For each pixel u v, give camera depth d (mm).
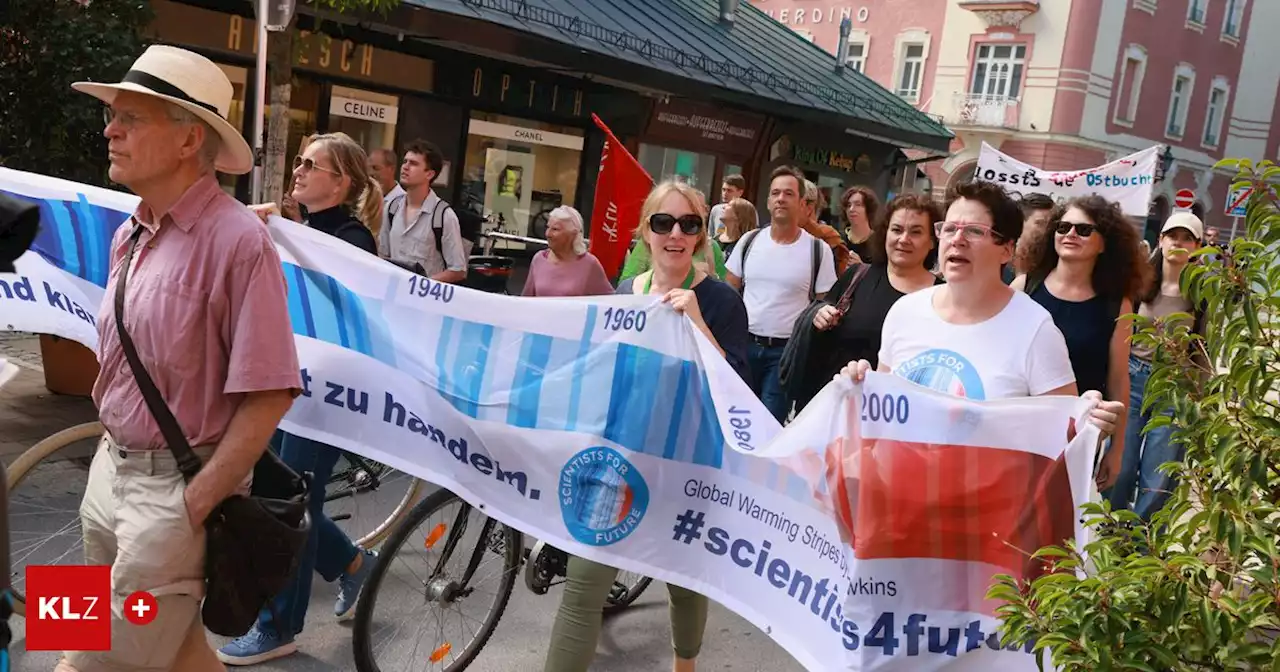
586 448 3482
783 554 3139
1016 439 2881
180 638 2678
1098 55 31016
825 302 5117
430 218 6449
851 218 8445
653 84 14000
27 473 3695
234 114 11109
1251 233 2279
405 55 12297
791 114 16531
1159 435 5570
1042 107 31109
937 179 32750
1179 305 6055
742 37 18375
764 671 4293
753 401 3320
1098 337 4227
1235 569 2131
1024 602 2250
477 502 3629
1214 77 35281
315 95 11617
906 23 32875
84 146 6738
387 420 3770
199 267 2543
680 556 3361
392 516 4910
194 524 2564
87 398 6730
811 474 3053
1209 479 2287
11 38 6547
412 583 3820
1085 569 2354
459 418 3652
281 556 2680
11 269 2037
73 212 4184
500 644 4262
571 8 14023
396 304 3746
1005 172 10398
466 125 13227
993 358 3225
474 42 11617
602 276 6508
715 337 3748
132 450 2586
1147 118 33344
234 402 2619
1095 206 4211
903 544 2908
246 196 11203
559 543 3459
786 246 6203
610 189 6824
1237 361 2180
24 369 7258
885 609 2910
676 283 3779
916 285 4941
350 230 4125
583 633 3338
